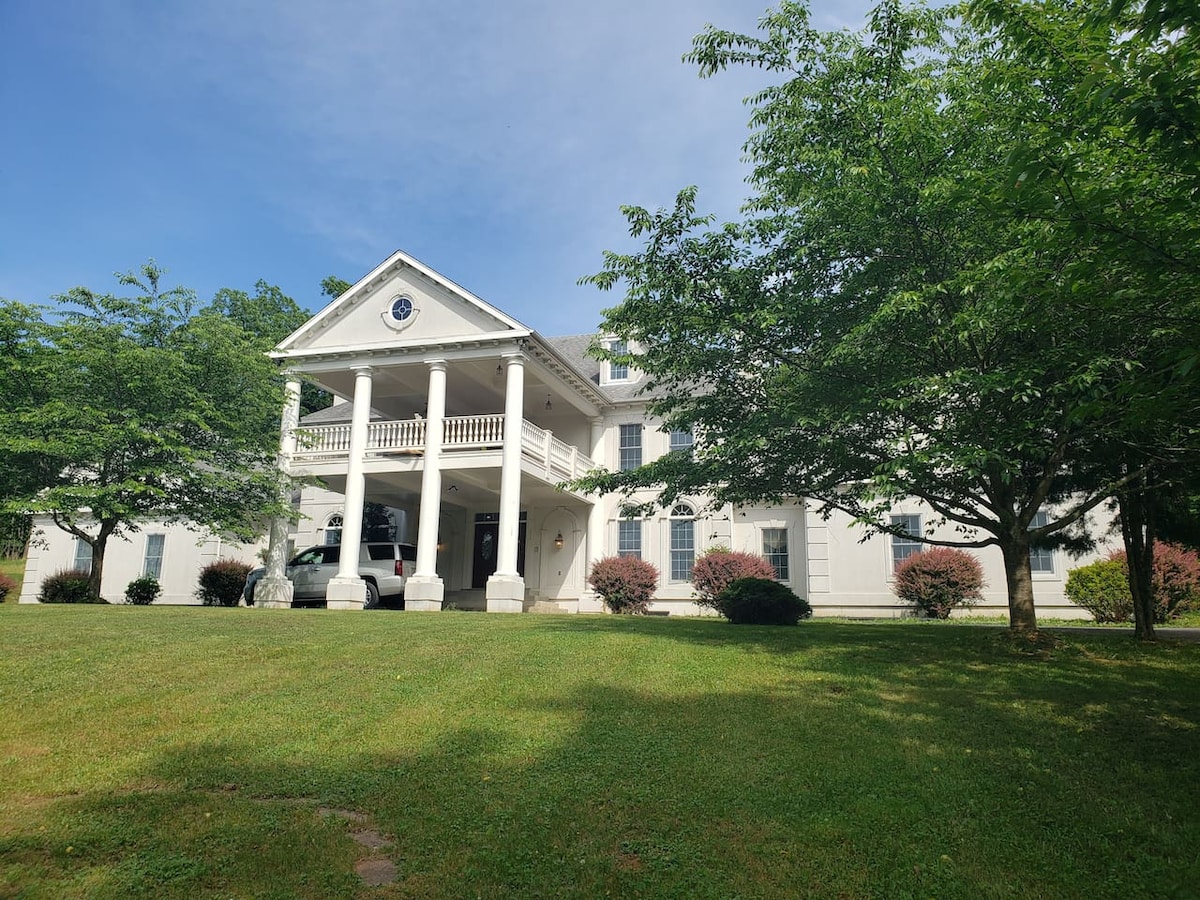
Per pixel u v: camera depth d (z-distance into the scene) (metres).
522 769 6.71
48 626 12.12
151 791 6.31
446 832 5.64
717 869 5.17
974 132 9.84
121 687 8.88
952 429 10.71
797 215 11.66
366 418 21.62
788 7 10.38
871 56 10.60
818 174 11.23
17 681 8.95
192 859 5.19
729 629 13.30
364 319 22.12
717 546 23.44
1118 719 7.85
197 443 19.45
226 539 21.61
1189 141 5.54
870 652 10.95
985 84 9.20
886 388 10.46
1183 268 6.00
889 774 6.50
